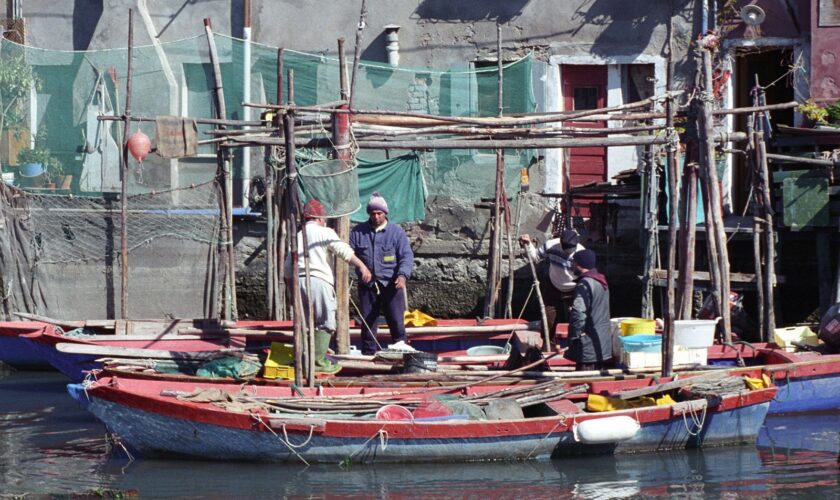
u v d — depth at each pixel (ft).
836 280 99.96
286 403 72.28
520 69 115.65
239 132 86.28
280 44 128.67
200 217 103.55
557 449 72.43
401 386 77.46
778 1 116.57
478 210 117.39
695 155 84.23
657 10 120.67
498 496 64.18
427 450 71.26
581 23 122.42
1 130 112.68
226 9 129.29
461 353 93.50
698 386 75.92
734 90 120.47
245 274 120.16
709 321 82.28
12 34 131.44
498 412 73.05
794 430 80.28
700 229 105.60
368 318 88.53
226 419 70.08
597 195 115.96
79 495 63.82
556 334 98.48
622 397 75.15
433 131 81.82
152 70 118.62
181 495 64.23
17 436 78.74
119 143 116.98
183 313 103.55
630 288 114.01
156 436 71.87
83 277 103.14
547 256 96.37
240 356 81.87
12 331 94.17
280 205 97.96
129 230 103.35
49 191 112.98
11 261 102.78
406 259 87.92
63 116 115.24
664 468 70.28
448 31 125.18
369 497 64.03
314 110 74.13
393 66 118.93
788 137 106.83
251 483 66.90
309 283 74.79
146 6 129.80
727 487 65.62
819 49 113.09
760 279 96.58
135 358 84.48
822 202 99.81
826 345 91.09
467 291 118.32
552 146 80.07
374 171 110.63
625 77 123.03
